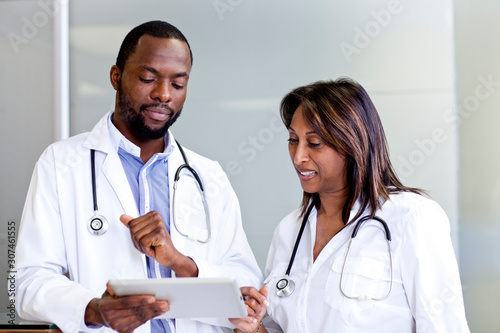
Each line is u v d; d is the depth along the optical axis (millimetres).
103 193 1662
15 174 3012
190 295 1321
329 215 1683
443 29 2738
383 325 1511
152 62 1614
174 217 1691
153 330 1610
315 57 2850
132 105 1644
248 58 2902
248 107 2895
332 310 1538
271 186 2863
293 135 1625
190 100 2938
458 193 2703
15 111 3020
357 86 1608
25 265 1564
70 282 1546
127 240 1626
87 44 3002
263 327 1696
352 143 1540
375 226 1579
